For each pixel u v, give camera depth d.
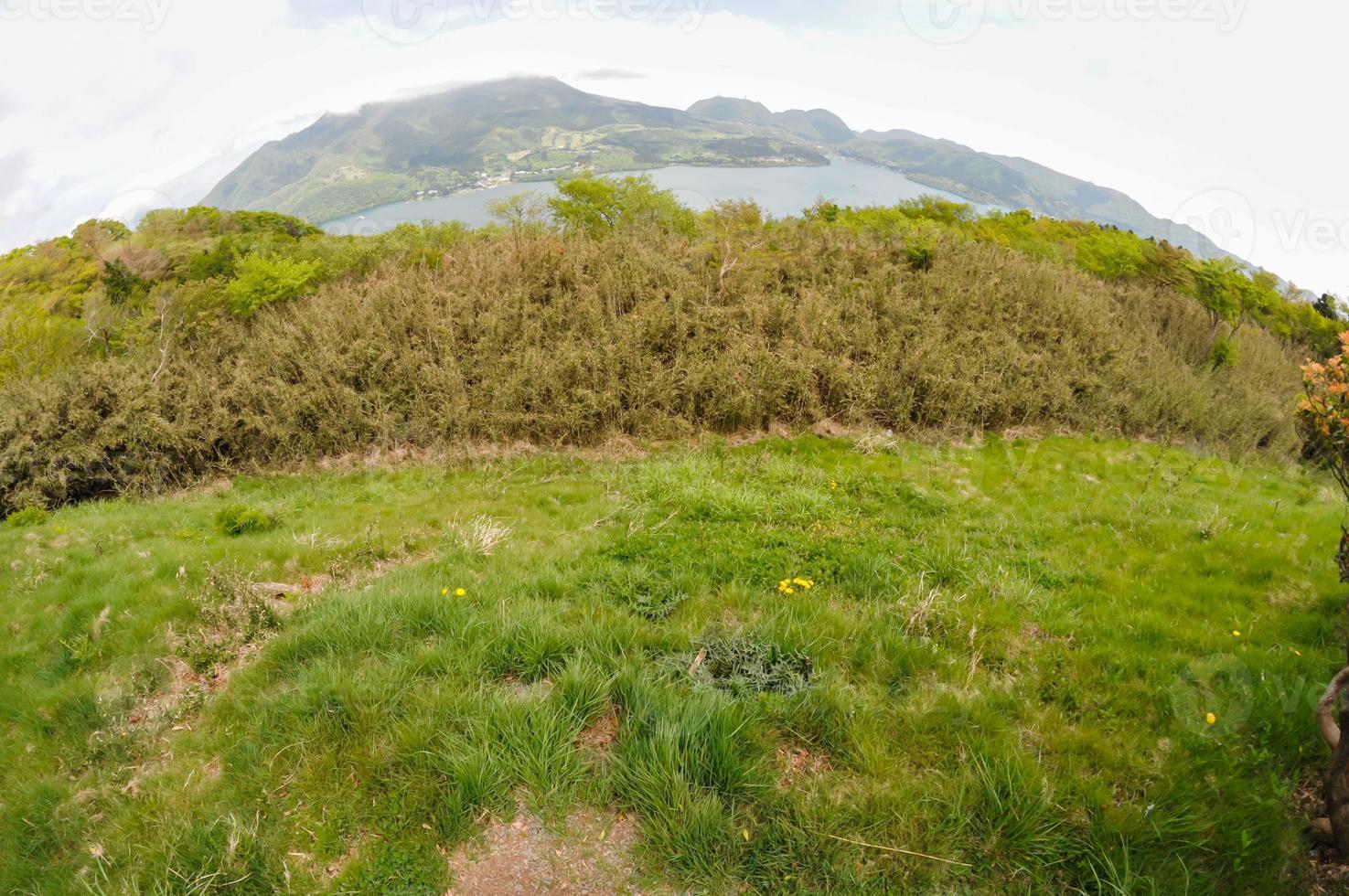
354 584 6.23
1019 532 7.39
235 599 5.62
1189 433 14.23
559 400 12.06
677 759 3.57
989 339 14.09
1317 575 6.08
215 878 3.21
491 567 6.22
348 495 10.22
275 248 22.61
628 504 8.17
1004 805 3.38
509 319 13.64
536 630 4.67
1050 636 5.09
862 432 12.15
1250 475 11.47
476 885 3.18
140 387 12.70
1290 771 3.71
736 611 5.28
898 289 14.75
